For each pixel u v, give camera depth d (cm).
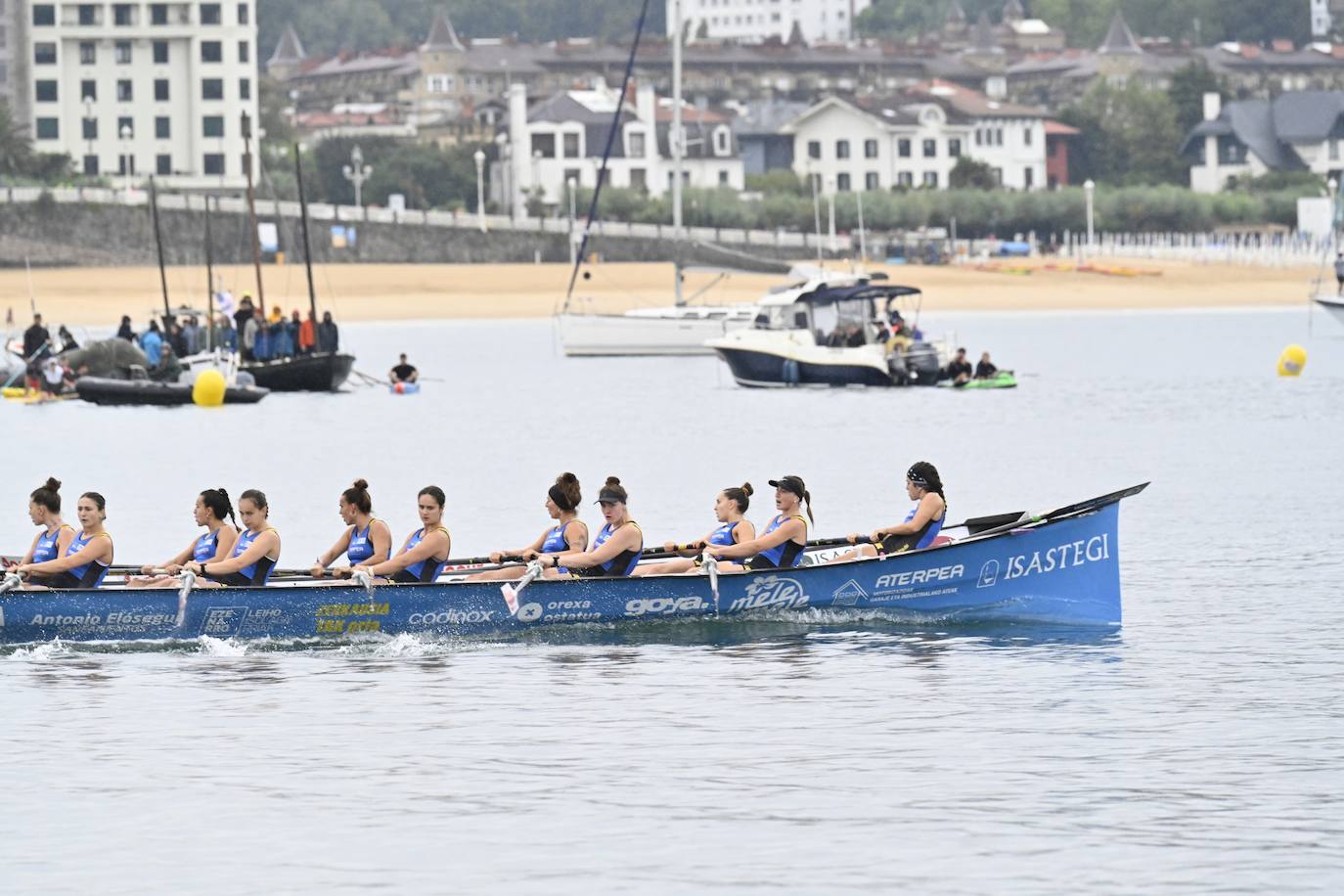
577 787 5300
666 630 7344
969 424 16888
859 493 11912
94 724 6025
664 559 7669
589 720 6050
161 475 13288
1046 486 12256
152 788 5309
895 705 6206
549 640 7244
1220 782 5294
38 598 6981
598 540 7406
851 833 4872
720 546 7400
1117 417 17462
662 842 4825
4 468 13850
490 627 7200
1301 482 12194
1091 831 4862
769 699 6306
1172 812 5019
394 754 5653
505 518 10919
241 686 6538
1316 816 4972
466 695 6391
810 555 7769
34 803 5184
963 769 5447
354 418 18038
